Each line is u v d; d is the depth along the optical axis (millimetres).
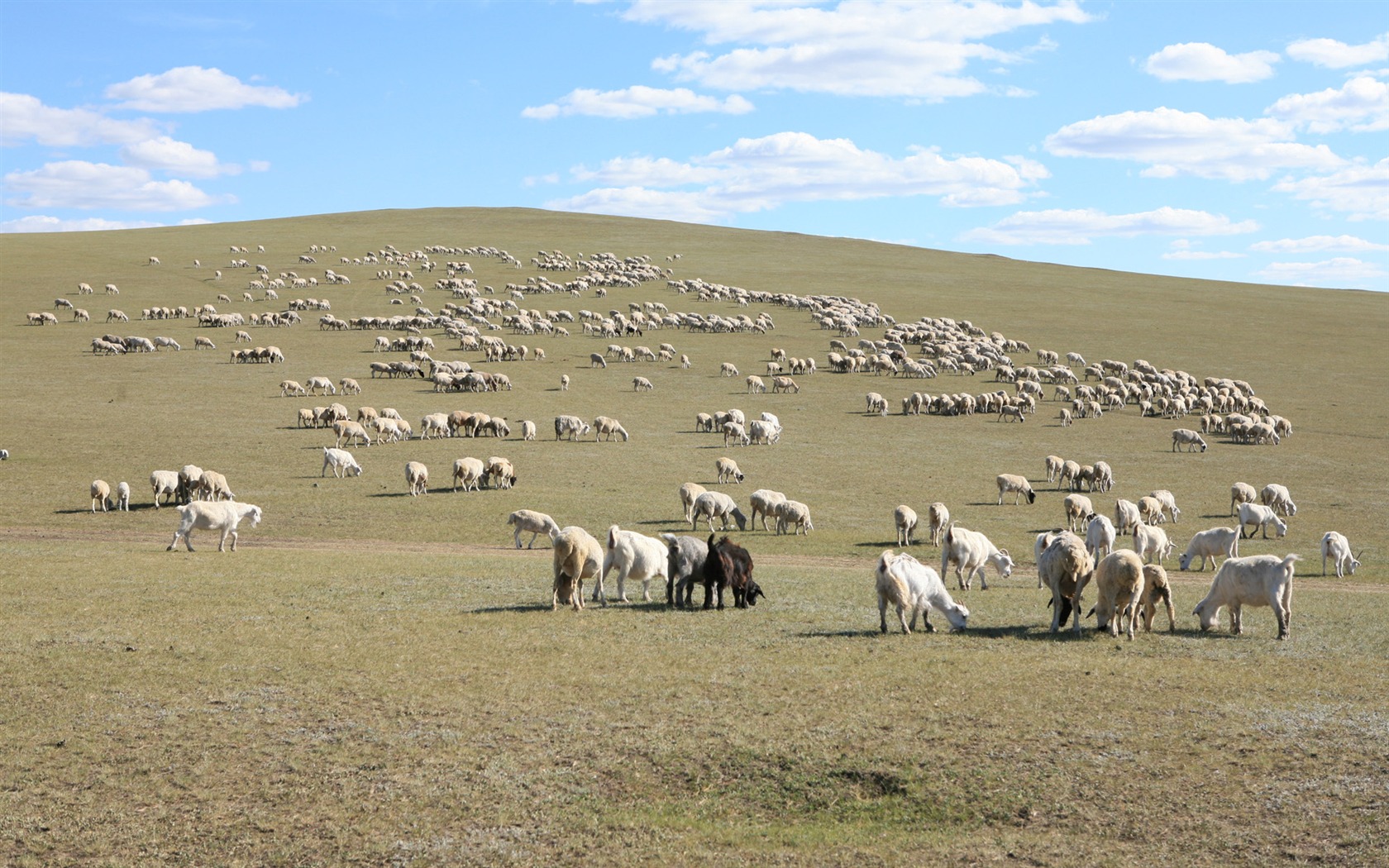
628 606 24078
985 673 17578
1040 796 13000
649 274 144250
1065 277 166125
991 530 39875
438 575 28109
